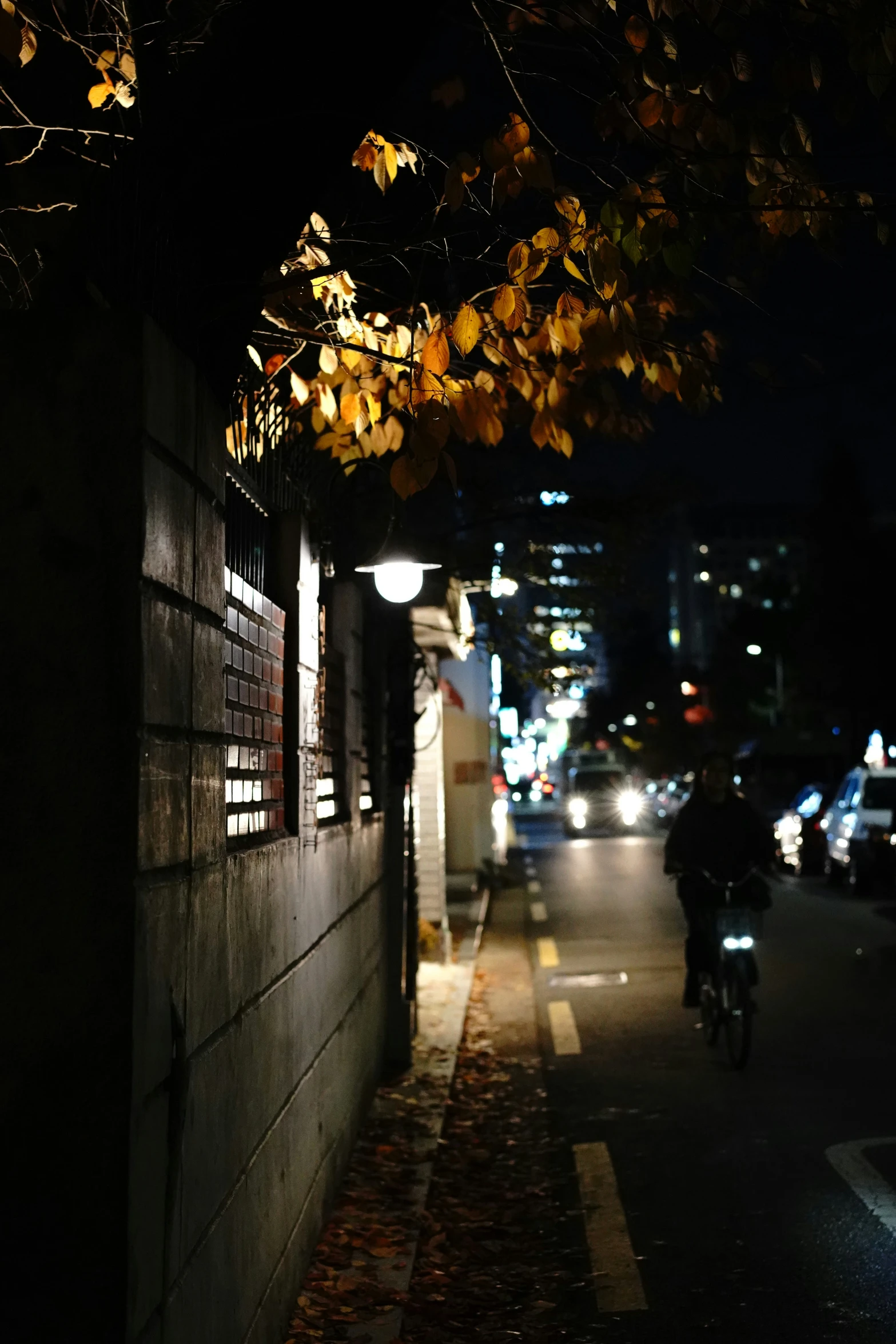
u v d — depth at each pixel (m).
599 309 4.82
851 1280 5.54
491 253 5.34
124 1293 2.86
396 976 10.07
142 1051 2.99
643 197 4.76
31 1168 2.89
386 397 6.31
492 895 24.94
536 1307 5.39
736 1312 5.27
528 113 4.78
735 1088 9.16
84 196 3.46
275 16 3.80
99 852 2.96
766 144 4.85
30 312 3.12
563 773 60.91
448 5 4.99
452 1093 9.45
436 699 17.97
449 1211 6.72
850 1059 9.91
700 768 9.97
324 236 5.30
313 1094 5.79
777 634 69.06
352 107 3.99
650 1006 12.64
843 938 16.92
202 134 3.81
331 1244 5.94
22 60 4.77
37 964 2.94
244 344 4.33
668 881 26.47
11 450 3.09
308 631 5.94
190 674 3.54
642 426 5.93
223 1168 3.89
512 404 6.24
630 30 4.75
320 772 6.64
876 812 23.28
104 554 3.05
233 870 4.09
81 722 3.01
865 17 4.56
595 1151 7.77
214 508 3.91
